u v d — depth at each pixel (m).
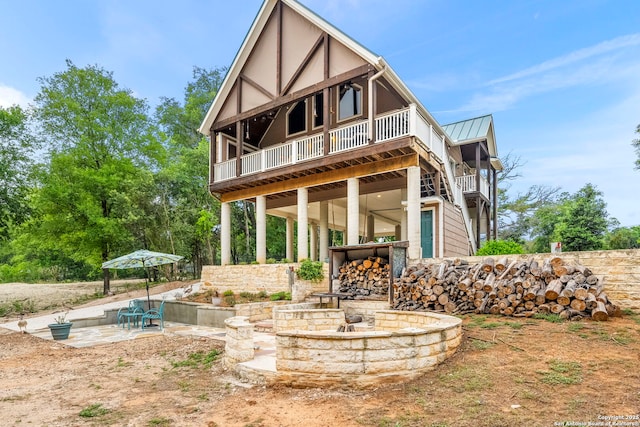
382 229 24.98
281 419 3.77
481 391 3.98
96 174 18.61
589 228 18.50
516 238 28.64
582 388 3.81
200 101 29.19
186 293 14.19
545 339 5.35
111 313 11.85
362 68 11.52
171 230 21.00
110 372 6.17
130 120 20.25
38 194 17.88
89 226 18.59
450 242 13.34
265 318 10.49
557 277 6.91
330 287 10.88
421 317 6.62
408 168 11.12
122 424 3.95
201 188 24.28
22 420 4.20
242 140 15.21
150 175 20.16
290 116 16.44
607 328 5.65
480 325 6.43
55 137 18.86
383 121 11.23
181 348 7.57
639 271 6.87
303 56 13.19
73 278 34.56
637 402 3.45
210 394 4.75
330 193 15.52
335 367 4.50
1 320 13.09
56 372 6.36
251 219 27.81
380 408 3.87
